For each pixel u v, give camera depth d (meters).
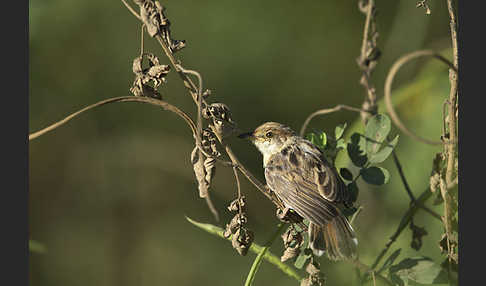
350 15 14.23
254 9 13.87
